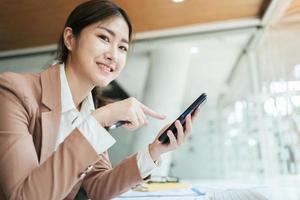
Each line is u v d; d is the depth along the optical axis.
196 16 2.18
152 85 2.81
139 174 0.70
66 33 0.71
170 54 2.78
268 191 0.98
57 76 0.68
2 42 2.52
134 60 2.96
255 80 2.82
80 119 0.68
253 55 2.84
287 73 2.13
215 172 4.11
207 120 4.41
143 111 0.61
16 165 0.47
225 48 2.87
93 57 0.67
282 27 2.18
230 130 4.34
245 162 3.60
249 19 2.28
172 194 0.83
